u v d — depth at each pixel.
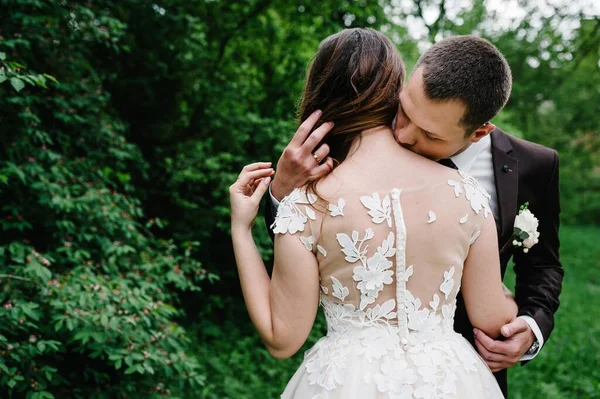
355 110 1.35
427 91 1.23
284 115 6.18
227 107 5.96
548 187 1.79
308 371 1.34
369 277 1.26
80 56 3.95
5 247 2.85
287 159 1.34
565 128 16.53
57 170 3.34
